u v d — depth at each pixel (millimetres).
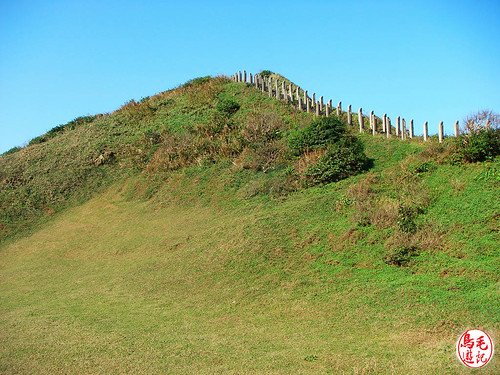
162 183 35219
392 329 14766
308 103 36406
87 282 24375
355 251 20297
